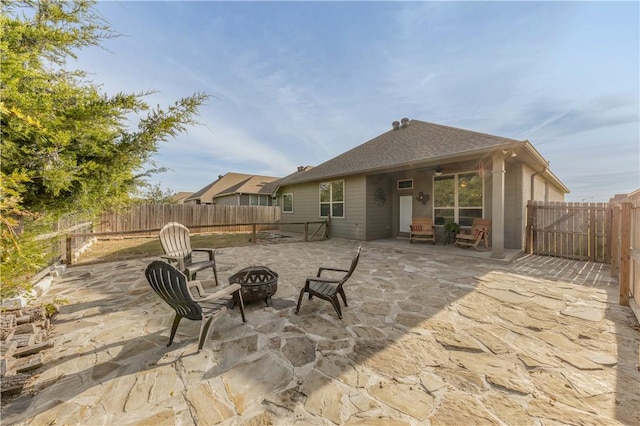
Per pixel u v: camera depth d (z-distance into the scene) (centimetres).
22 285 215
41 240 232
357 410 178
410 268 567
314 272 539
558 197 1482
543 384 202
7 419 170
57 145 178
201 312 255
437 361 233
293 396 191
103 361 235
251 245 925
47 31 189
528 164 802
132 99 202
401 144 1022
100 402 185
